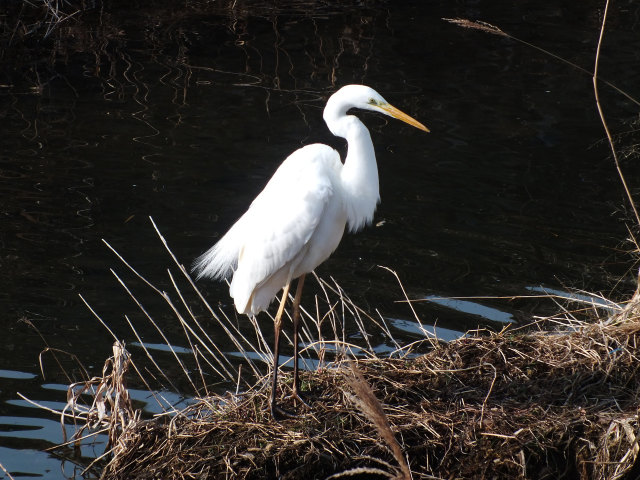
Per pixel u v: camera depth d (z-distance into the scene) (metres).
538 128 16.39
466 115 17.09
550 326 9.84
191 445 7.43
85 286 10.77
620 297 10.40
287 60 20.55
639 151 15.16
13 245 11.70
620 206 13.12
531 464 7.05
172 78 19.23
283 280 8.20
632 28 23.06
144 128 16.31
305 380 8.39
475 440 7.20
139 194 13.52
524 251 11.81
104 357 9.34
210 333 10.05
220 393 8.80
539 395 7.70
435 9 25.33
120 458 7.46
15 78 19.08
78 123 16.52
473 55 20.94
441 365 8.28
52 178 14.01
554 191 13.72
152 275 11.13
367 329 10.07
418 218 12.84
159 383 8.95
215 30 23.06
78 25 23.02
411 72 19.69
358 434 7.32
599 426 7.18
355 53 21.09
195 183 13.95
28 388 8.73
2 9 23.33
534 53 21.00
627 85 18.56
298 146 15.46
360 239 12.28
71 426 8.23
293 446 7.19
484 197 13.53
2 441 7.91
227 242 8.53
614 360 7.89
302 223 7.72
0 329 9.71
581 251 11.75
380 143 15.78
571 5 25.69
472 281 11.05
